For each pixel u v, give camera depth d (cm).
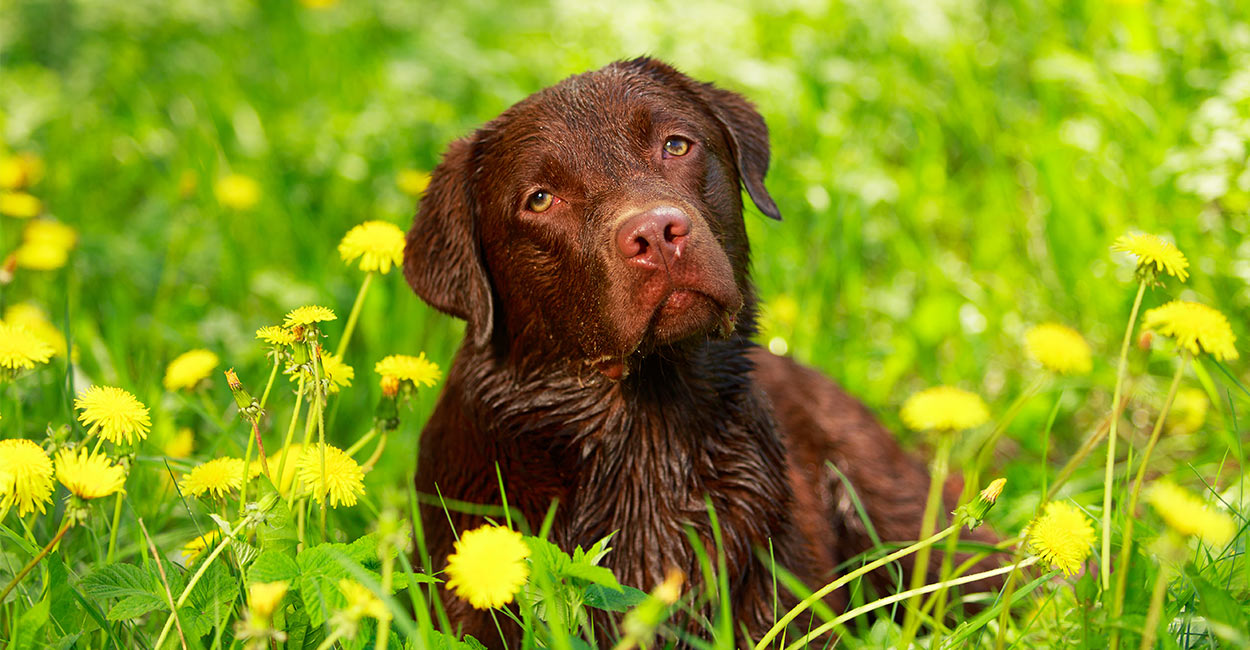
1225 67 612
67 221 678
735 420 375
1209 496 379
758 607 362
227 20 973
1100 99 619
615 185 345
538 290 362
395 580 260
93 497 258
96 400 282
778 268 592
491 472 372
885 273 613
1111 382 510
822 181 613
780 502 378
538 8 968
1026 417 518
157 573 274
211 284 612
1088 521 317
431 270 388
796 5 761
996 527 427
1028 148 627
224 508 297
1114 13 677
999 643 268
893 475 474
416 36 894
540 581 259
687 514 366
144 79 891
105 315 554
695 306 326
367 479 449
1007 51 709
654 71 395
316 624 248
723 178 374
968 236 627
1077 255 569
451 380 390
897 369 557
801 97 685
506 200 364
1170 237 534
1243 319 512
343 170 686
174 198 677
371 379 518
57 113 798
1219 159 534
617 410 367
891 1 734
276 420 479
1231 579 303
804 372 493
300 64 905
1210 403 489
